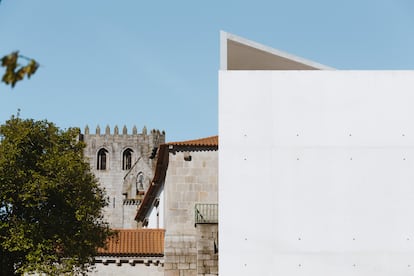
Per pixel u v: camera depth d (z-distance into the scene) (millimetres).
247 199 28797
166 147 53594
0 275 47938
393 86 29422
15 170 47469
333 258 28500
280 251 28516
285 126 29188
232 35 32562
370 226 28672
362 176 28938
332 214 28734
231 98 29344
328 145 29109
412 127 29172
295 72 29453
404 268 28438
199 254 48375
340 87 29391
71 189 48906
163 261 55719
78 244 48562
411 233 28609
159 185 61312
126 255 55812
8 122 49094
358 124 29203
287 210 28766
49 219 47625
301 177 28938
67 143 50938
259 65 33750
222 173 28938
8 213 47844
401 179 28922
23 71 12430
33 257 46312
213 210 52031
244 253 28516
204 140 55031
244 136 29156
